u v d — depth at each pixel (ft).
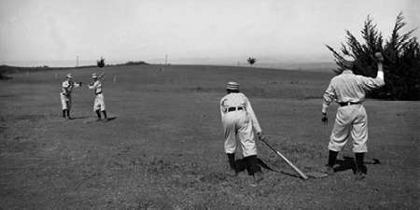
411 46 70.28
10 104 67.92
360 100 19.81
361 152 19.84
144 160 24.86
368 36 73.67
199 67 209.05
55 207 16.66
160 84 125.39
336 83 20.16
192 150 27.81
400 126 36.17
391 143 28.27
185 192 18.40
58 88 115.34
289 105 59.62
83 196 18.03
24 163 24.39
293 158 24.66
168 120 44.06
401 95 71.87
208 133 34.96
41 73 185.16
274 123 40.24
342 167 22.26
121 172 22.08
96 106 44.45
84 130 37.76
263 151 26.84
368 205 16.12
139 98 79.61
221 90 103.86
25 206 16.80
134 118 46.26
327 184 19.11
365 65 72.90
